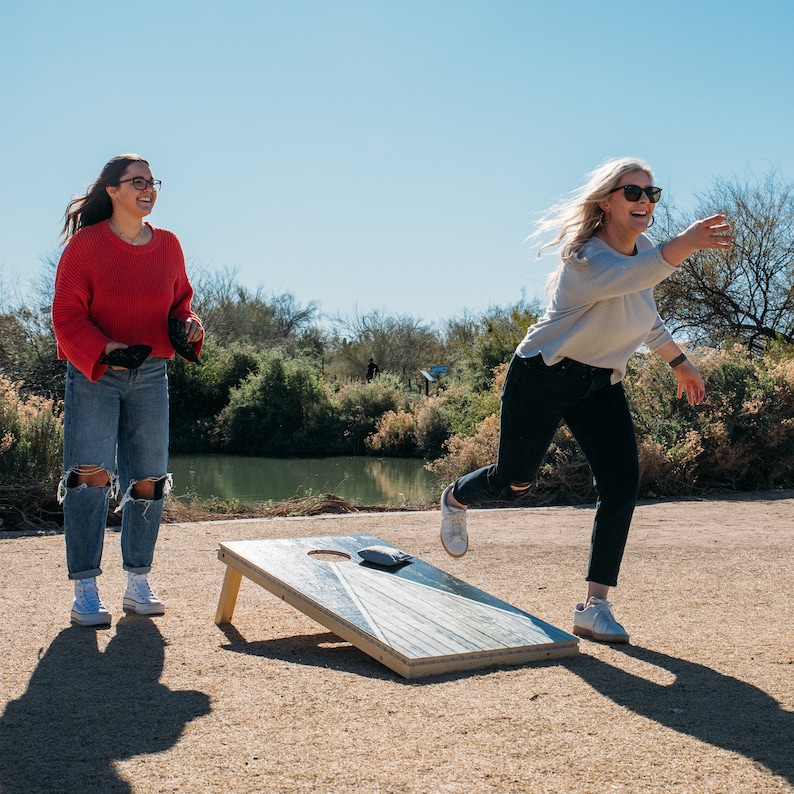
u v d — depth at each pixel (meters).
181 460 23.00
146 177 4.09
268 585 3.82
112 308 4.11
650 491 10.03
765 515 8.21
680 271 23.41
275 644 3.73
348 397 27.84
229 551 4.11
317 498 9.42
